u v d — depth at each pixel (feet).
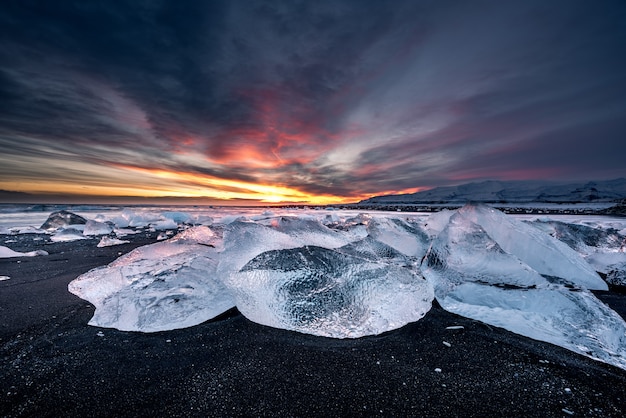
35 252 14.49
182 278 7.47
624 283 9.62
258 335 6.11
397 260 9.86
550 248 9.43
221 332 6.21
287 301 6.61
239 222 9.55
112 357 5.12
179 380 4.49
